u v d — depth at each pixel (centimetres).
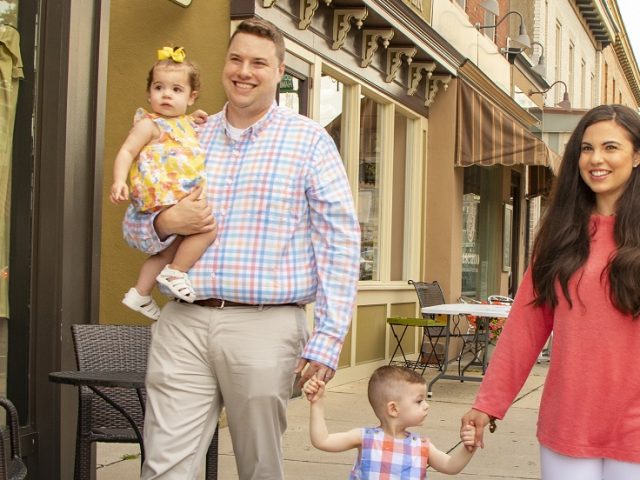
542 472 307
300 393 884
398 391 350
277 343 339
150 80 359
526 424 796
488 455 666
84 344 452
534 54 2003
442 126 1205
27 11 497
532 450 686
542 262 309
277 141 346
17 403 489
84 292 504
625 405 289
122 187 339
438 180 1203
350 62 957
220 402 353
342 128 967
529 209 1845
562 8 2330
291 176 341
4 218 495
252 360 335
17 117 496
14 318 492
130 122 737
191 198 339
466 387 1018
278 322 340
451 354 1220
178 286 336
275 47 346
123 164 342
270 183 341
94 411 458
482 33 1479
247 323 337
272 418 342
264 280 336
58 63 493
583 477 294
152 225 343
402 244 1174
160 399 345
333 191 343
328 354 338
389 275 1109
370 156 1060
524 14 1922
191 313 341
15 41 498
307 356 339
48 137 492
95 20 509
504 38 1678
